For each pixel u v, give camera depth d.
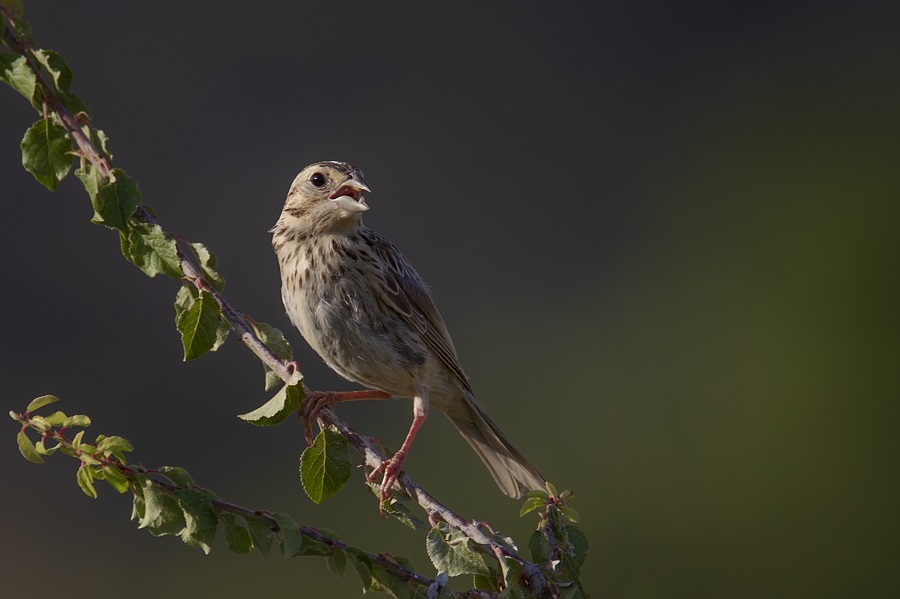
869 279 16.31
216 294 5.64
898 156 19.39
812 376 15.76
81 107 5.61
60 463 15.77
